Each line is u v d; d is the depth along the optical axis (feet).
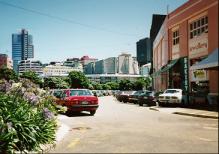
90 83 470.80
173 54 106.32
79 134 35.96
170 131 36.27
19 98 33.09
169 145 27.35
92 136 34.12
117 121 49.52
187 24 94.43
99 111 74.13
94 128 41.19
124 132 36.45
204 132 35.01
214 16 78.13
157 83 147.95
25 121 27.32
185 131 36.01
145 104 106.52
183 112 61.77
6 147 24.39
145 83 465.47
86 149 26.66
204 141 29.07
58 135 34.50
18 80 41.32
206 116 53.72
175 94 83.51
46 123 30.73
